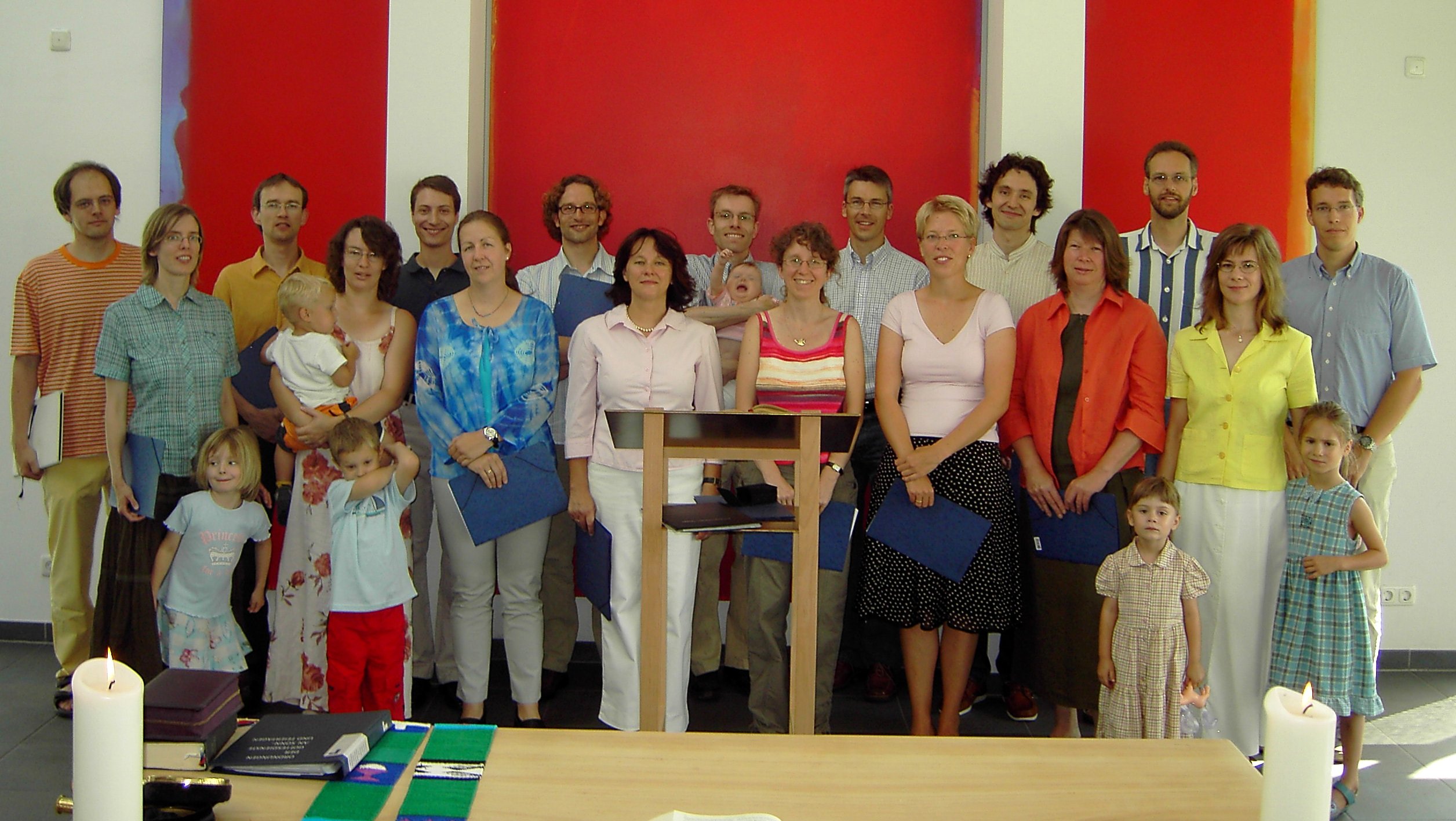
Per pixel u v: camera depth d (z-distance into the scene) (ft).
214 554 10.35
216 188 13.60
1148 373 10.17
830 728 11.22
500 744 5.01
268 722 5.11
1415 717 12.15
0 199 13.66
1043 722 12.04
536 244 14.05
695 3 13.83
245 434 10.49
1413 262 13.58
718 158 13.98
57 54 13.56
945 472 9.91
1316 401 9.96
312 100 13.48
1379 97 13.38
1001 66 13.14
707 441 6.75
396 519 10.17
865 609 10.16
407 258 13.23
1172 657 9.32
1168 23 13.24
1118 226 13.42
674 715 9.70
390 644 10.04
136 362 10.46
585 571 10.16
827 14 13.82
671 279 10.21
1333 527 9.67
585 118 13.93
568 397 10.34
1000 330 10.01
